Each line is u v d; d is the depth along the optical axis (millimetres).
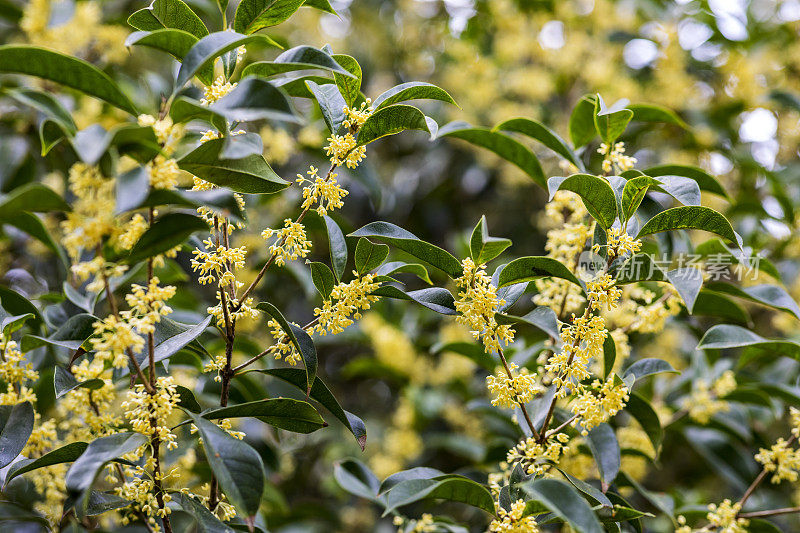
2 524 2102
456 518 3506
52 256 3355
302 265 3270
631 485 2264
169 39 1390
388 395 4898
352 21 5273
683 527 2033
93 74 1259
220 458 1286
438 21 4902
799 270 3660
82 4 3297
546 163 4031
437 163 4957
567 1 4133
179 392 1637
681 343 3533
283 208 3701
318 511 3377
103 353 1229
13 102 3387
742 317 2281
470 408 2686
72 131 1285
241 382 2428
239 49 1570
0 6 3559
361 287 1538
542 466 1650
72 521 1978
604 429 1969
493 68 4172
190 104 1222
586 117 2254
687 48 4121
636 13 4277
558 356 1604
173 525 2252
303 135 3428
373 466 3568
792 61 4078
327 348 4910
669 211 1545
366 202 4840
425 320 4168
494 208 4801
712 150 3865
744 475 2939
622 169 1896
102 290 2020
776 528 2094
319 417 1580
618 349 2033
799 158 4172
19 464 1659
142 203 1188
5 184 3158
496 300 1538
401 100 1610
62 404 1864
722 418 2799
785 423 3895
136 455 1447
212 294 3705
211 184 1442
